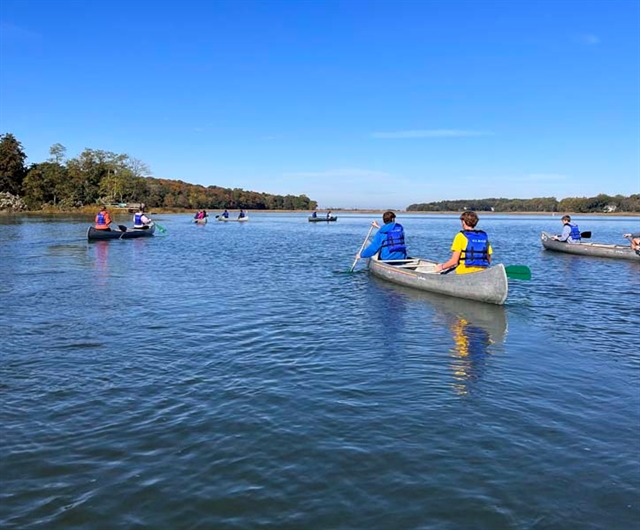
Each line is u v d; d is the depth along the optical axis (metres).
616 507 3.71
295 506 3.73
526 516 3.61
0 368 6.71
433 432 4.90
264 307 10.80
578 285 14.34
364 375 6.53
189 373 6.57
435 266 15.16
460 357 7.33
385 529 3.47
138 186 107.94
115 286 13.29
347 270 17.38
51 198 95.06
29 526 3.51
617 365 6.99
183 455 4.46
